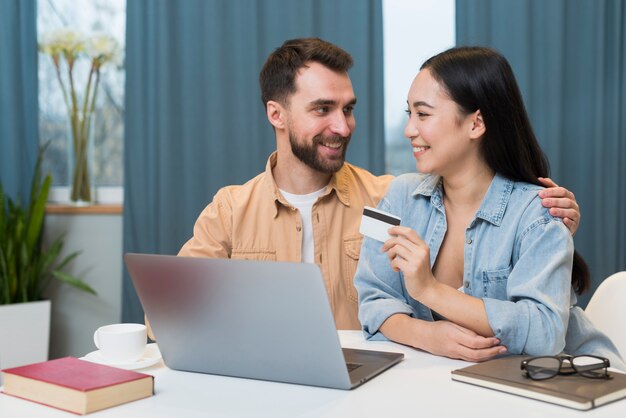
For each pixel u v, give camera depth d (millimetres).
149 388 1025
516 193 1410
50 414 944
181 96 3020
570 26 2814
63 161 3287
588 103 2805
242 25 2967
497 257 1391
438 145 1379
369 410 935
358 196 1979
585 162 2812
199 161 3027
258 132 2980
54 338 3178
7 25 3094
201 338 1126
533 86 2814
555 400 938
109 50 3219
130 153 3047
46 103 3258
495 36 2812
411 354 1273
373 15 2883
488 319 1241
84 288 3041
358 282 1531
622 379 1005
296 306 1013
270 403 982
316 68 1826
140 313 3027
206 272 1065
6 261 2893
